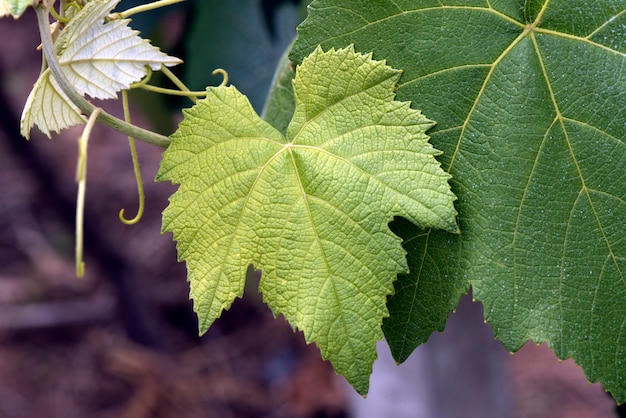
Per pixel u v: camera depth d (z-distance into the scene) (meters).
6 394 1.80
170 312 2.02
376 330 0.43
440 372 0.97
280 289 0.44
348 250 0.43
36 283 2.02
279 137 0.44
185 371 1.85
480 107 0.44
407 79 0.44
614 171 0.44
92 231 1.79
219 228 0.44
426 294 0.45
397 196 0.43
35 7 0.43
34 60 2.30
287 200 0.44
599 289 0.44
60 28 0.46
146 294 1.96
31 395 1.81
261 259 0.44
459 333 0.95
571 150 0.44
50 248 2.10
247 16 0.70
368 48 0.44
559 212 0.44
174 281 2.04
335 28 0.44
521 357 1.86
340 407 1.71
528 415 1.70
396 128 0.43
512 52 0.44
